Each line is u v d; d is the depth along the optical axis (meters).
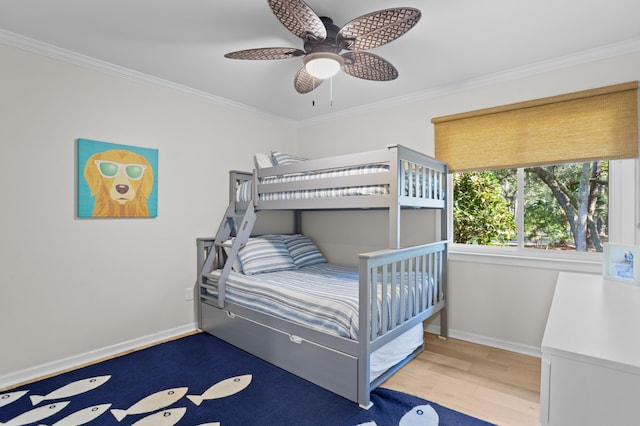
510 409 1.86
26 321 2.21
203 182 3.21
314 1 1.74
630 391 0.79
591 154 2.29
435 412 1.83
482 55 2.36
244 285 2.69
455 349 2.70
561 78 2.42
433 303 2.75
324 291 2.34
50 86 2.30
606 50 2.23
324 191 2.47
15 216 2.17
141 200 2.76
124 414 1.81
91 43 2.22
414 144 3.15
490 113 2.69
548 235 2.72
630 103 2.16
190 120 3.10
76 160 2.42
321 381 2.09
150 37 2.14
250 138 3.63
